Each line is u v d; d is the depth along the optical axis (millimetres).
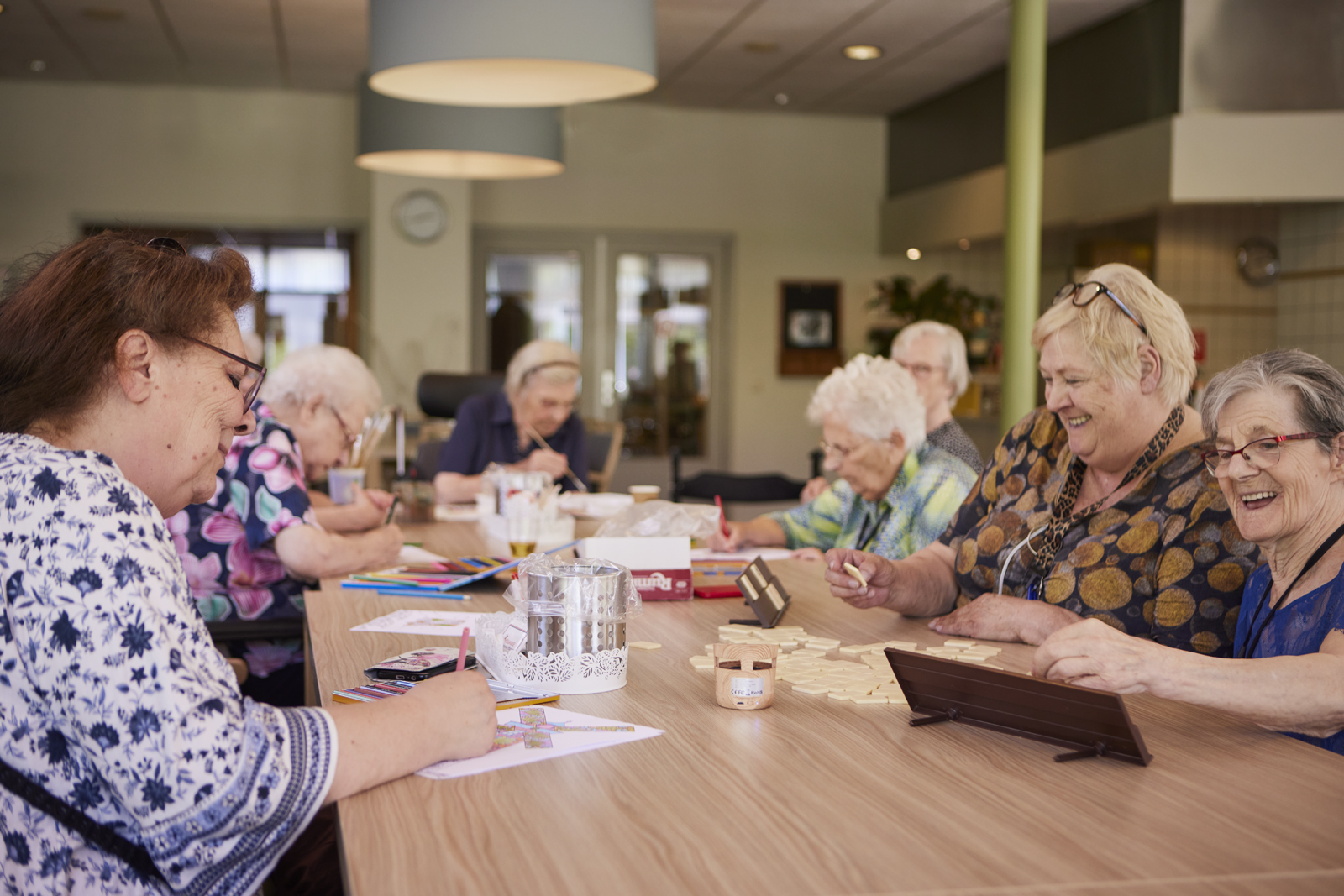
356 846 854
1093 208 5781
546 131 4000
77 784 896
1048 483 1843
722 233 8188
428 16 2414
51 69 6891
